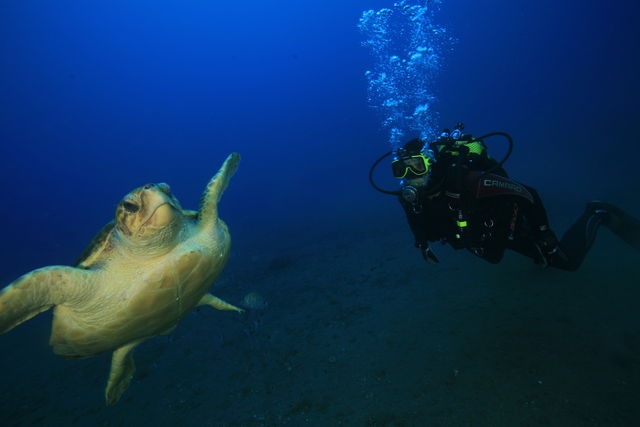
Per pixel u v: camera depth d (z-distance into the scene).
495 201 2.68
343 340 4.19
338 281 6.55
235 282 8.48
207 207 2.71
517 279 4.56
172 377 4.42
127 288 2.34
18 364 6.22
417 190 2.82
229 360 4.50
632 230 3.71
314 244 11.26
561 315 3.54
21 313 2.03
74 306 2.27
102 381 4.85
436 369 3.22
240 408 3.47
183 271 2.45
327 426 2.92
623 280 3.89
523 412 2.53
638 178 9.27
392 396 3.04
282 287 7.08
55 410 4.35
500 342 3.35
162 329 3.01
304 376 3.70
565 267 3.16
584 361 2.86
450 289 4.79
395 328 4.12
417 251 7.02
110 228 2.45
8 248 35.75
